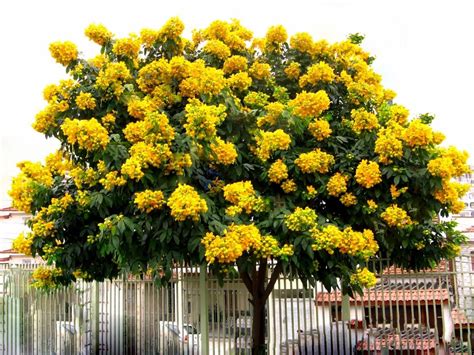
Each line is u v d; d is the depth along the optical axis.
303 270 5.52
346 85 6.68
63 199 5.71
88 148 5.18
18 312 9.59
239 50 6.98
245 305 7.82
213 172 6.04
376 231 5.98
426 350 7.33
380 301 7.64
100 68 6.14
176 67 5.87
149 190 5.02
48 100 6.01
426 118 6.71
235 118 5.75
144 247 5.35
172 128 5.31
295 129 5.89
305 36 6.93
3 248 11.77
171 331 8.34
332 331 7.60
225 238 4.86
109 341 8.81
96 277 6.59
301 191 5.88
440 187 5.39
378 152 5.56
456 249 6.70
